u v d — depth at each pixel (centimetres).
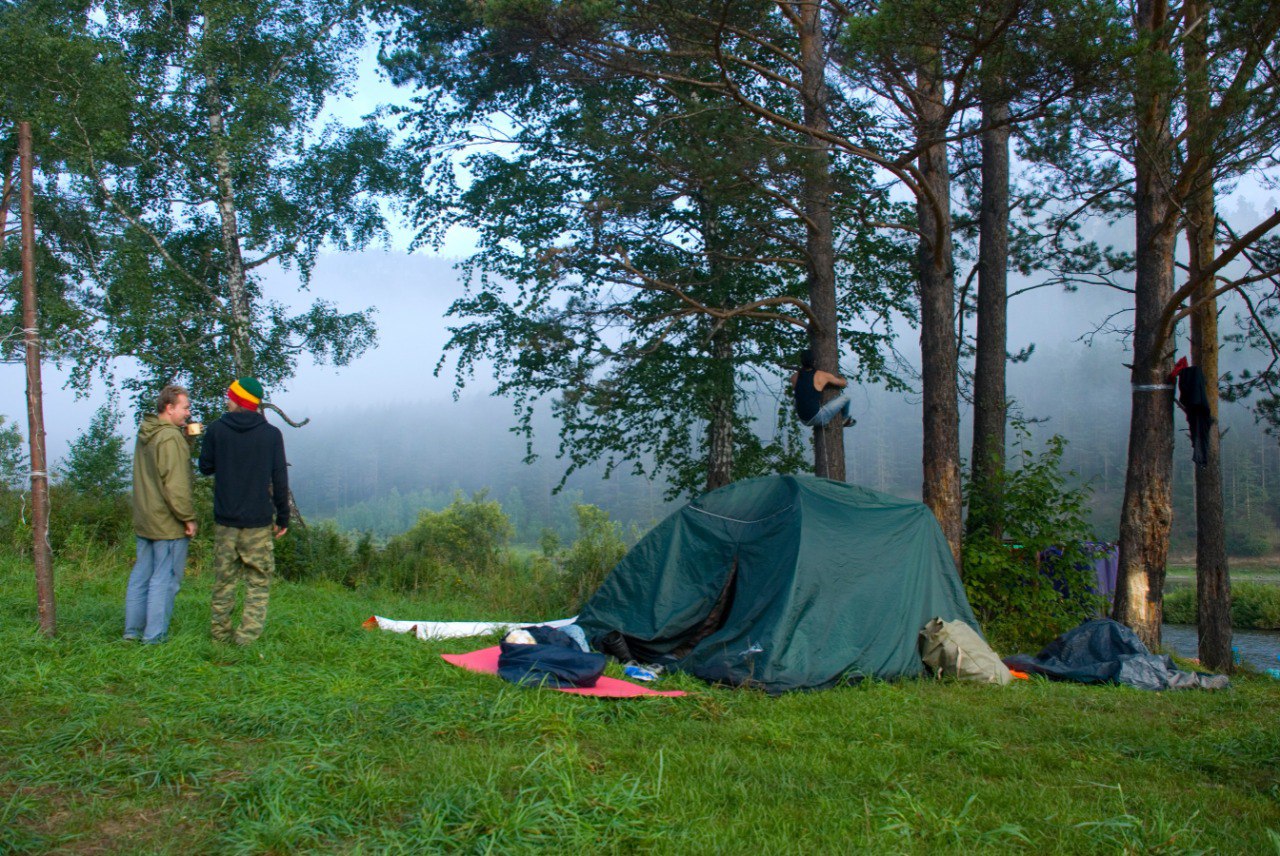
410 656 662
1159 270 1138
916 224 1602
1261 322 1459
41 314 1622
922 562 863
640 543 937
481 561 1590
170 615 672
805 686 718
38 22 1562
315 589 1252
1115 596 1165
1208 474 1378
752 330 1614
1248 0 899
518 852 322
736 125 1113
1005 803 421
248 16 1683
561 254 1230
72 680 530
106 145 1535
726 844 341
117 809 354
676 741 496
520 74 1494
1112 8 868
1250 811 425
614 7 1024
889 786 438
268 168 1733
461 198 1616
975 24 870
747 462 1686
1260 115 962
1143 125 1030
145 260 1625
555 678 620
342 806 357
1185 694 767
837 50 1026
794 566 793
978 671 782
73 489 1603
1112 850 364
